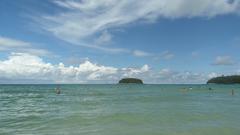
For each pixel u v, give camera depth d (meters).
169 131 16.92
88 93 80.00
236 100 49.84
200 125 19.20
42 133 16.39
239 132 16.69
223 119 22.47
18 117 24.48
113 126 18.86
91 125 19.28
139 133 16.23
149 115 24.91
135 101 45.84
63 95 67.56
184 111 28.81
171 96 64.44
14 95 67.50
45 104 39.62
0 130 17.55
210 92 91.69
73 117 23.78
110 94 73.62
